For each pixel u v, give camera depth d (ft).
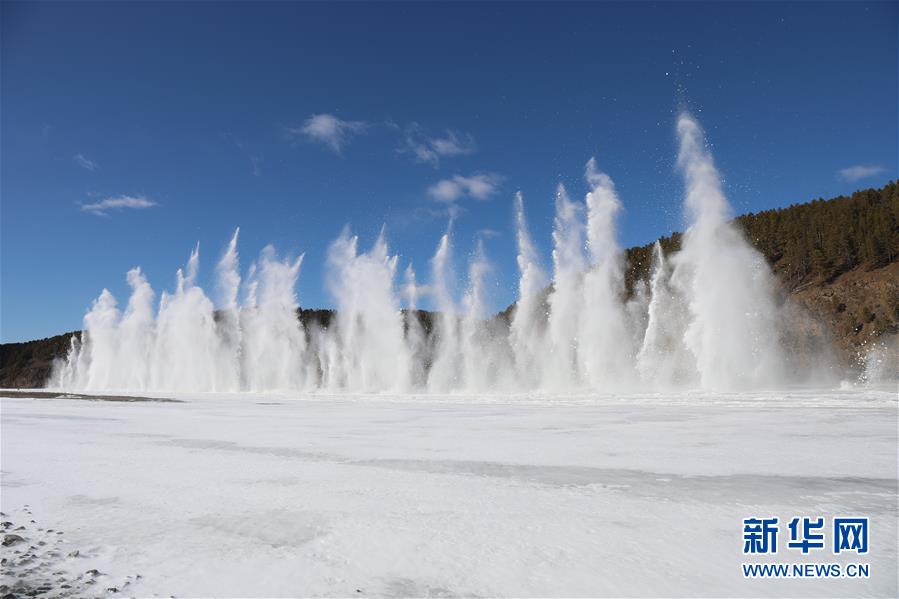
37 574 20.90
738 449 43.39
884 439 46.91
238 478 36.91
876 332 221.46
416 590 18.86
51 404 126.41
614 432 55.67
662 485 32.42
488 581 19.42
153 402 131.34
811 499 28.68
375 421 73.61
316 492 32.63
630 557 21.27
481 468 38.88
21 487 35.22
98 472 39.65
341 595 18.61
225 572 20.83
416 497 30.99
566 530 24.63
